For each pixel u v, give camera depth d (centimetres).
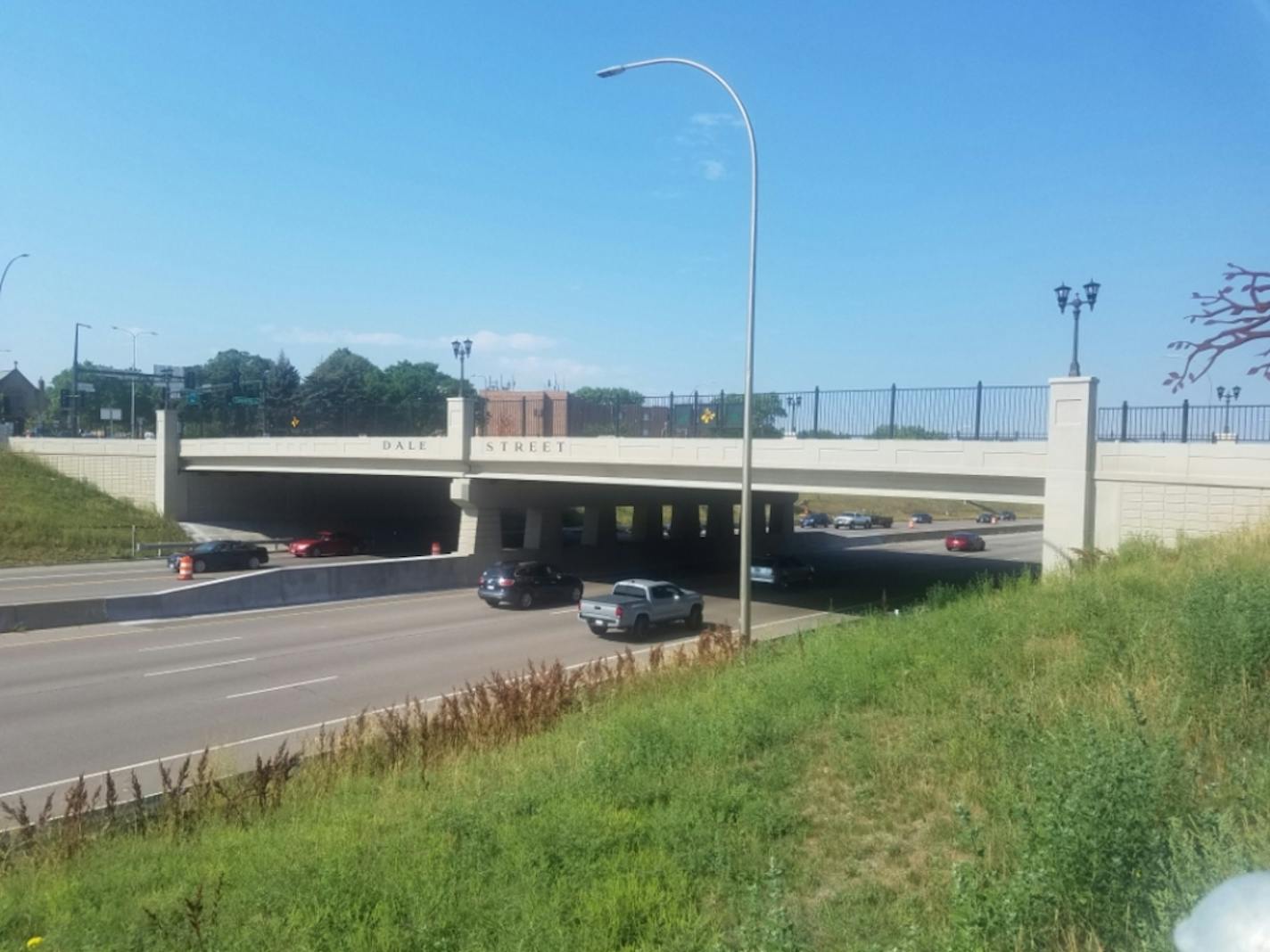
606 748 918
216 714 1741
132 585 3631
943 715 854
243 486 5419
